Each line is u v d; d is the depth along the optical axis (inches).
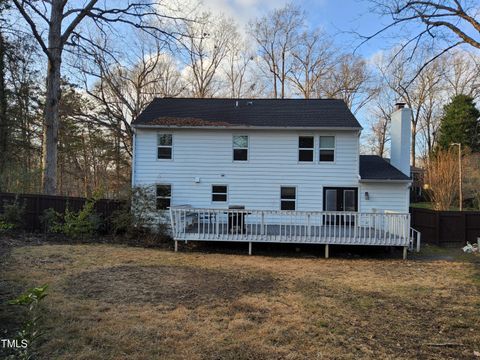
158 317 219.6
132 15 619.8
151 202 580.7
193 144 641.6
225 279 328.8
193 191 641.0
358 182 619.2
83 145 1077.8
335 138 628.7
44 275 301.6
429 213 632.4
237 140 643.5
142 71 1061.8
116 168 1146.0
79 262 363.9
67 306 229.9
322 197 628.7
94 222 556.4
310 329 209.9
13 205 545.0
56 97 609.6
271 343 188.2
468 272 393.1
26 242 462.9
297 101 752.3
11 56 703.1
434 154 1148.5
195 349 177.5
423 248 581.6
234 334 198.2
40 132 943.0
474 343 195.9
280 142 634.8
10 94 802.2
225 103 749.3
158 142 647.1
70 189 1284.4
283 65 1373.0
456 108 982.4
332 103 735.1
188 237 496.1
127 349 173.9
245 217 542.9
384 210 613.6
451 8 271.3
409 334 207.5
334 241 484.1
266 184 635.5
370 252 531.5
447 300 280.5
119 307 234.7
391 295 291.7
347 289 307.3
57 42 606.5
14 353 144.9
